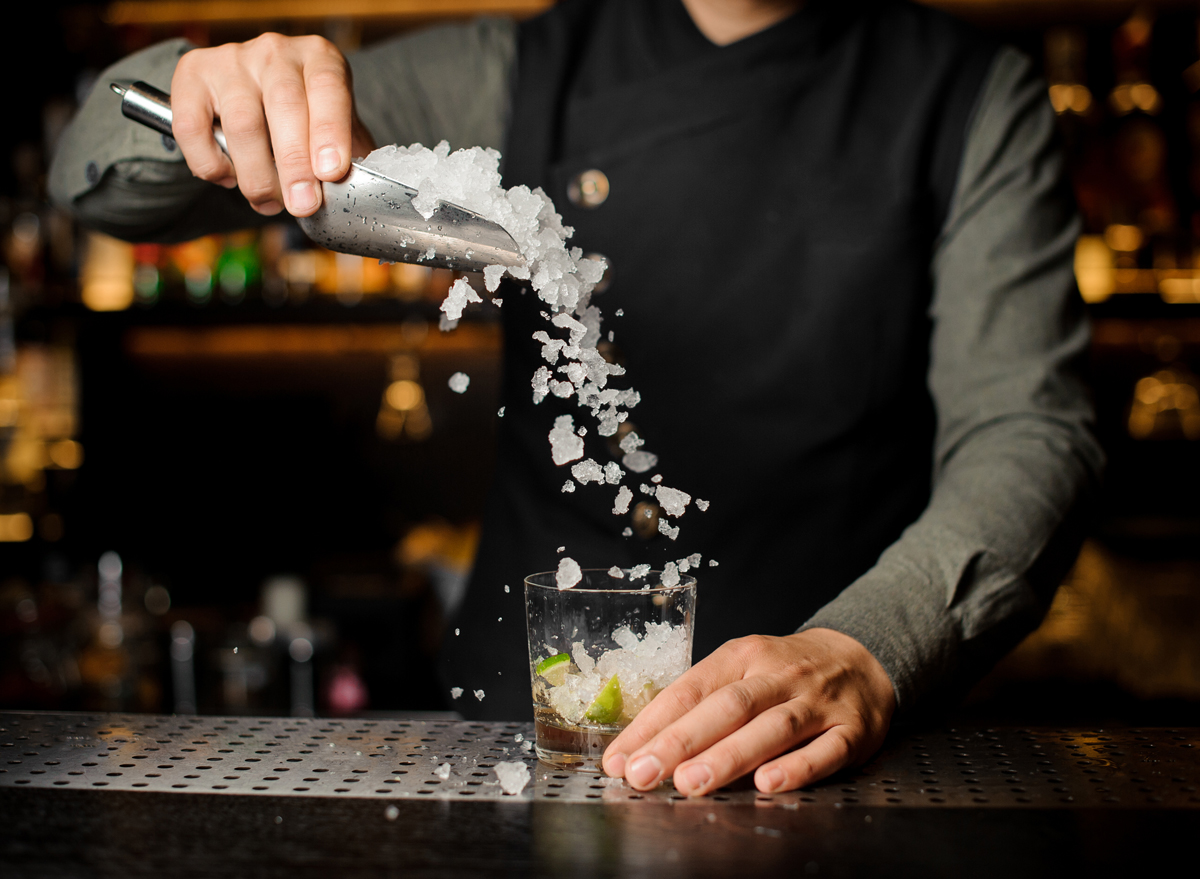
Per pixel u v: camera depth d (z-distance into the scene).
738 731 0.73
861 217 1.22
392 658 2.48
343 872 0.58
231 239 2.57
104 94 1.09
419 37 1.39
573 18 1.36
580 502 1.26
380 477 3.03
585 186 1.28
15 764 0.78
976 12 2.64
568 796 0.72
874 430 1.24
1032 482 1.00
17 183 2.59
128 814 0.68
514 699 1.28
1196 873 0.60
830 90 1.25
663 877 0.58
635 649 0.78
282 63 0.87
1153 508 2.72
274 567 3.01
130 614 2.36
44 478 2.64
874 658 0.84
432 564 2.62
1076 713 2.17
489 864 0.60
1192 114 2.64
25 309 2.44
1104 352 2.84
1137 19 2.51
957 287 1.20
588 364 0.89
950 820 0.68
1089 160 2.50
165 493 2.98
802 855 0.62
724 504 1.24
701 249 1.25
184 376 2.99
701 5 1.30
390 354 3.00
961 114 1.22
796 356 1.22
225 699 2.36
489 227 0.81
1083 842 0.64
